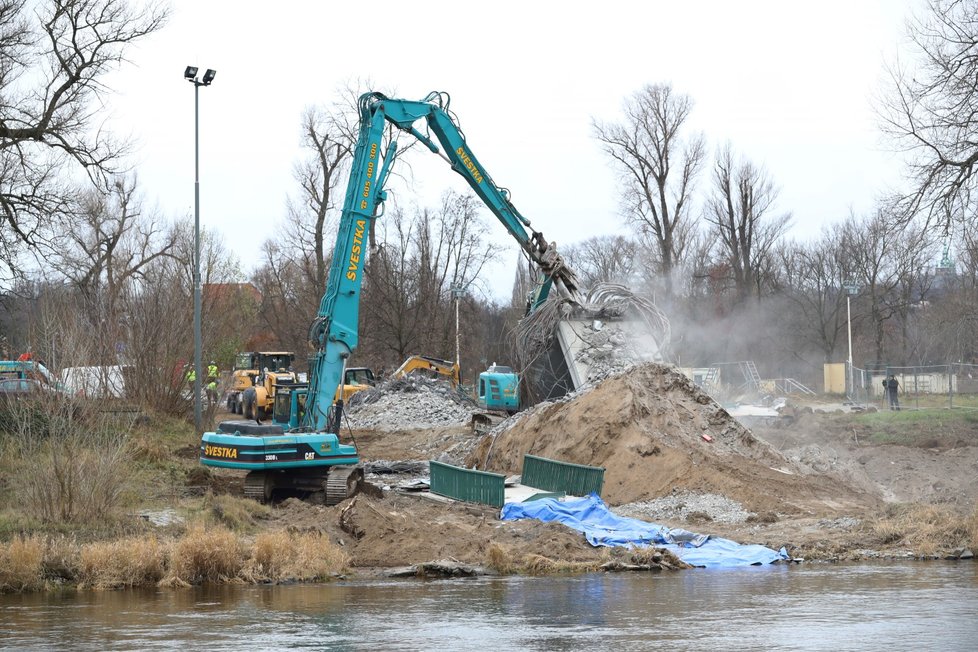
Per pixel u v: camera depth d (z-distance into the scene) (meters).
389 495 48.72
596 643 22.77
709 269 142.88
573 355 62.88
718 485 46.16
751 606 27.38
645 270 126.69
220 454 46.38
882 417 82.94
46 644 23.16
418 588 31.33
